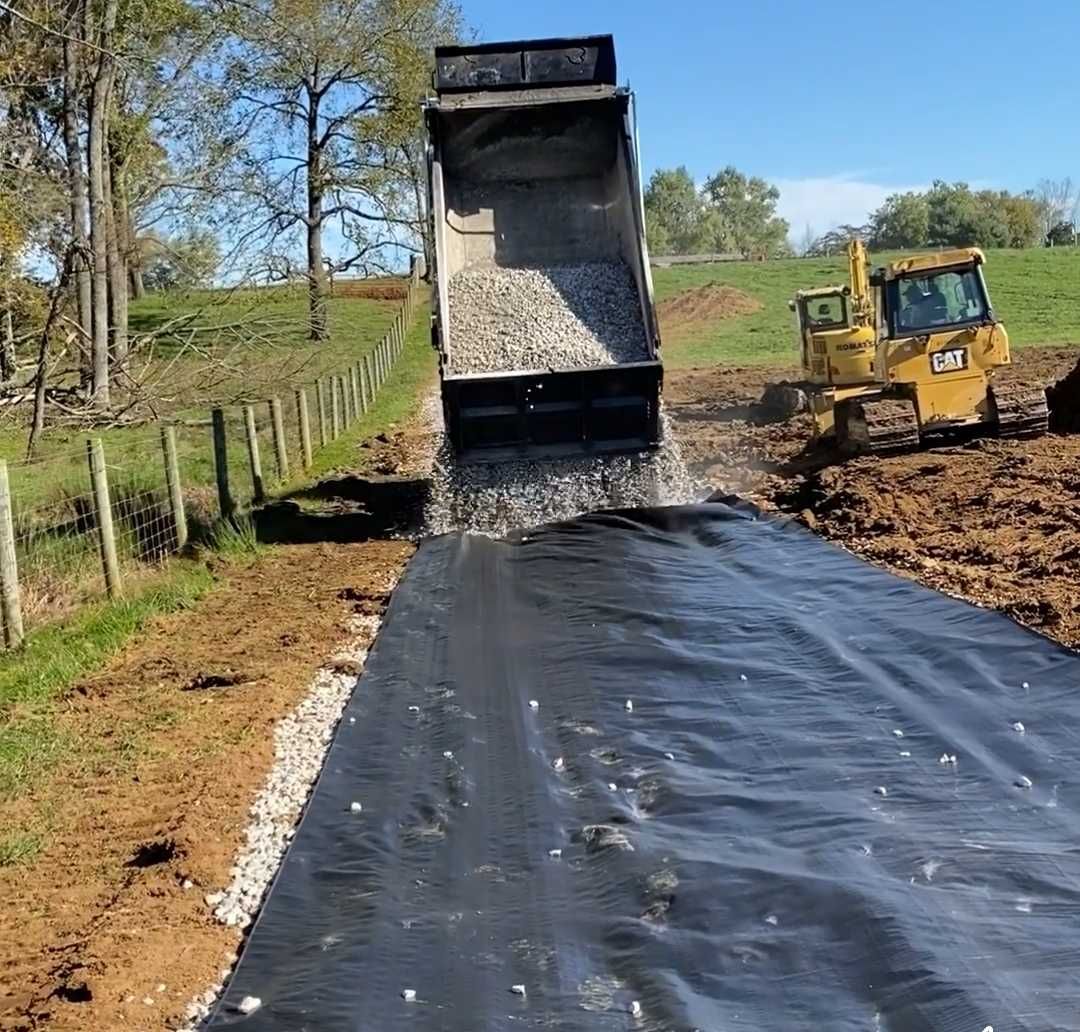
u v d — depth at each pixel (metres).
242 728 7.93
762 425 21.98
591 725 7.57
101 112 22.92
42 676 9.19
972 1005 4.36
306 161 45.69
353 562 13.12
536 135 14.47
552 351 13.45
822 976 4.68
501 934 5.22
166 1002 4.86
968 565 10.55
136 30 24.59
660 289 61.28
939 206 101.44
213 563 13.24
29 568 11.75
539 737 7.47
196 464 19.19
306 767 7.24
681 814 6.23
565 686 8.33
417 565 12.21
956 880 5.25
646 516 13.38
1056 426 17.20
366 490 17.89
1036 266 56.03
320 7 41.38
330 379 26.47
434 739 7.48
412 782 6.84
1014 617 8.67
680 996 4.62
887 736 6.96
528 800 6.55
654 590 10.59
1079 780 6.16
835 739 7.00
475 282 14.40
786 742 7.02
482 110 13.84
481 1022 4.58
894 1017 4.39
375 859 5.94
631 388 13.05
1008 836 5.66
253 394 26.08
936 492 13.48
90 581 11.80
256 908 5.62
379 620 10.56
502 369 13.23
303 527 15.36
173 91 26.09
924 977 4.55
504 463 13.34
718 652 8.73
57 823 6.68
